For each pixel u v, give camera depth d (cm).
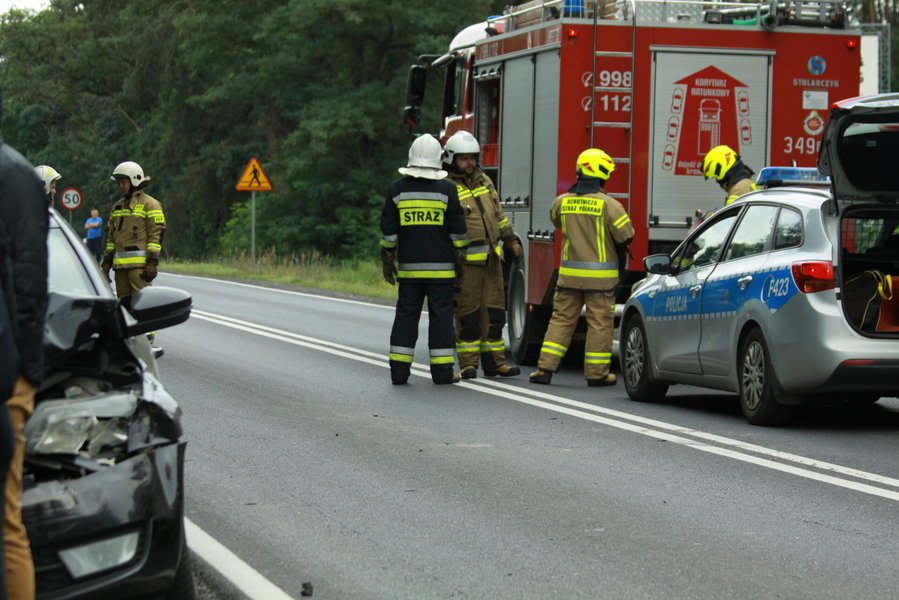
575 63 2038
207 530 1002
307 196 7200
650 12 2081
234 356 2238
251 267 5291
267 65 7206
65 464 688
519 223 2202
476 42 2403
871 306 1474
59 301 717
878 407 1688
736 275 1529
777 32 2075
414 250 1867
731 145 2070
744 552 929
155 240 2206
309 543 962
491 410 1622
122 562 682
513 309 2267
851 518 1035
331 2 6644
